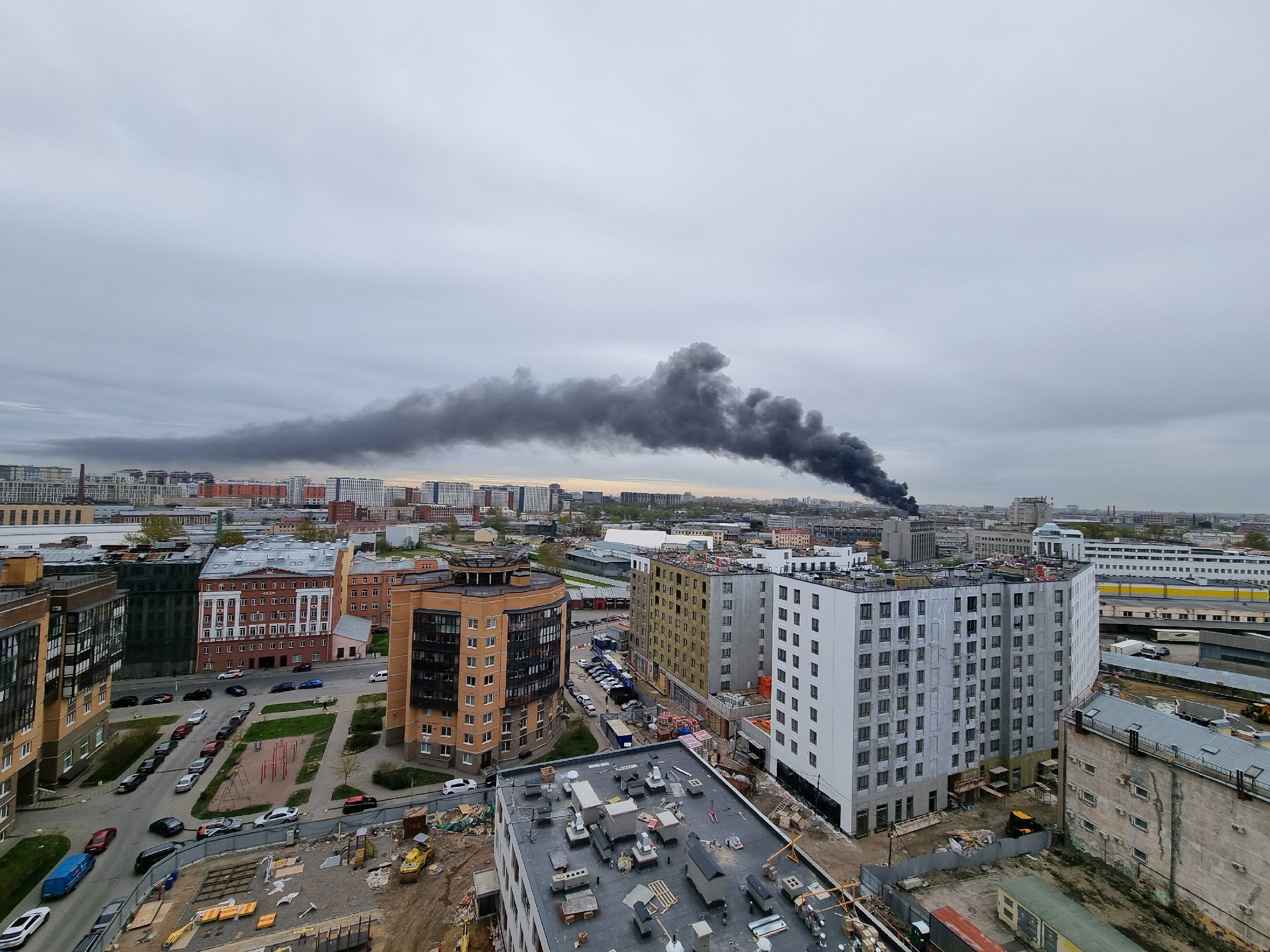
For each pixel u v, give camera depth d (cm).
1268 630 13638
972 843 5862
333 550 12962
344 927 4559
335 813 6400
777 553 12850
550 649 8212
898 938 3180
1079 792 5184
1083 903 4519
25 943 4488
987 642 7000
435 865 5338
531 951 3281
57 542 16838
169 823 5925
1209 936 4191
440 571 9119
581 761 4950
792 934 3122
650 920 3034
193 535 19550
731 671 9231
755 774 7394
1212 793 4250
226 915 4622
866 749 6094
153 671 10719
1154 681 9369
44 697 6594
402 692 8031
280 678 10825
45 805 6369
